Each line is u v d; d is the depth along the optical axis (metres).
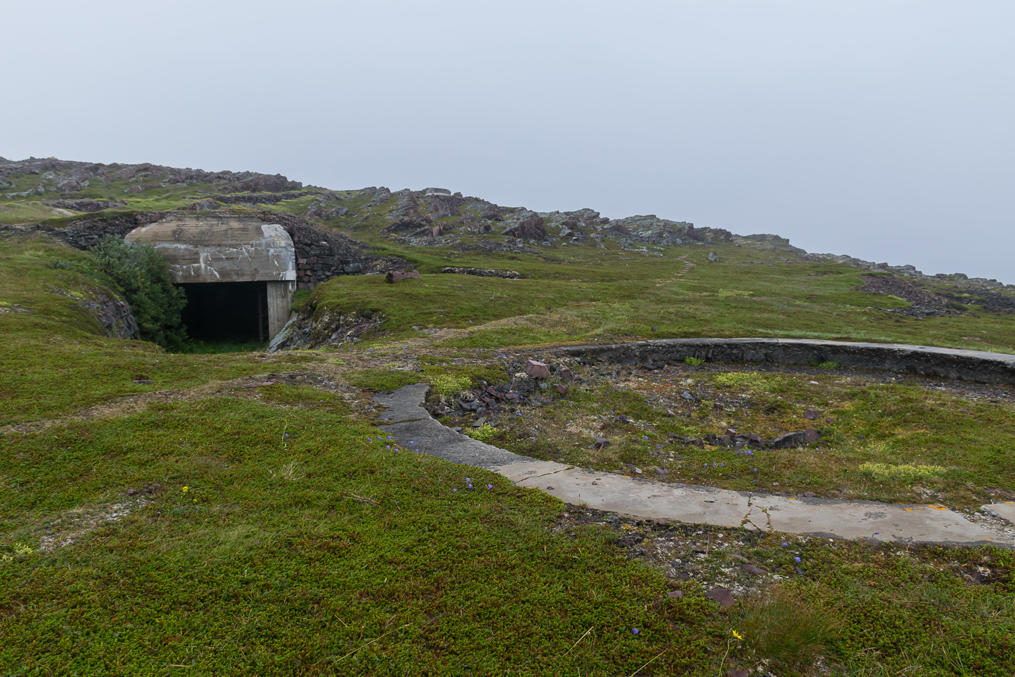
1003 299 47.25
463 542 5.10
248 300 36.94
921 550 5.29
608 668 3.70
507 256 53.81
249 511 5.55
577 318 23.42
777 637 3.93
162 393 9.43
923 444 9.65
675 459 8.85
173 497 5.77
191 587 4.31
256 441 7.39
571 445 9.16
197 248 31.44
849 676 3.73
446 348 16.41
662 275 46.53
